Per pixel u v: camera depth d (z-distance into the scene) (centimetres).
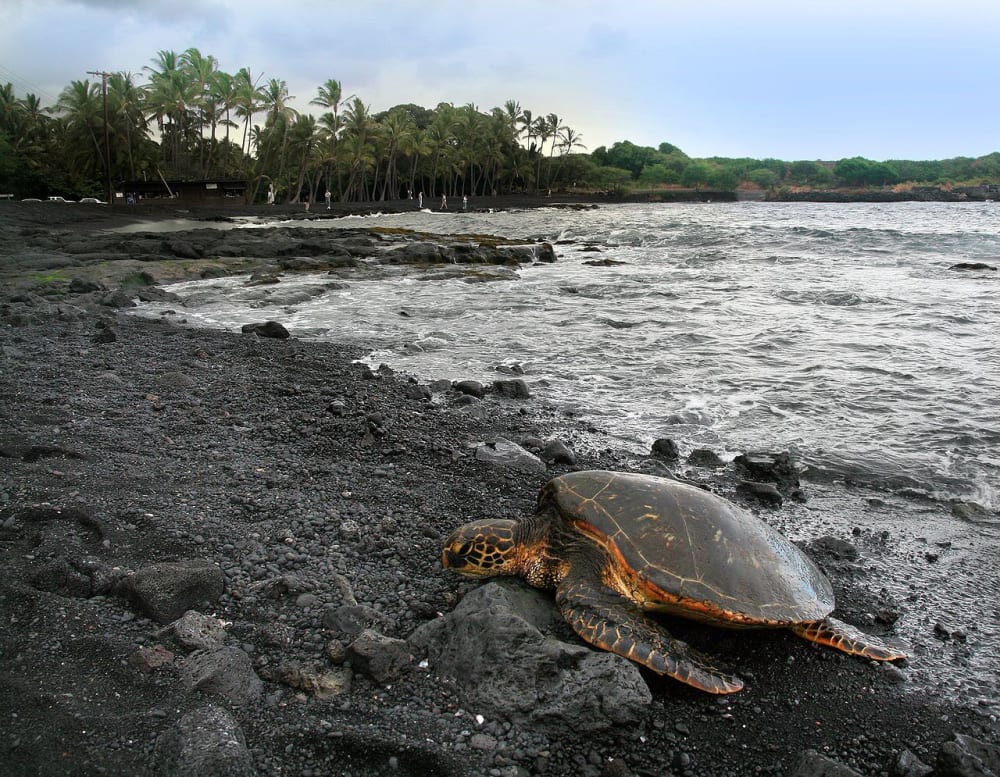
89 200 5956
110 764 281
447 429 799
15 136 7569
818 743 354
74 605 381
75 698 315
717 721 362
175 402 820
